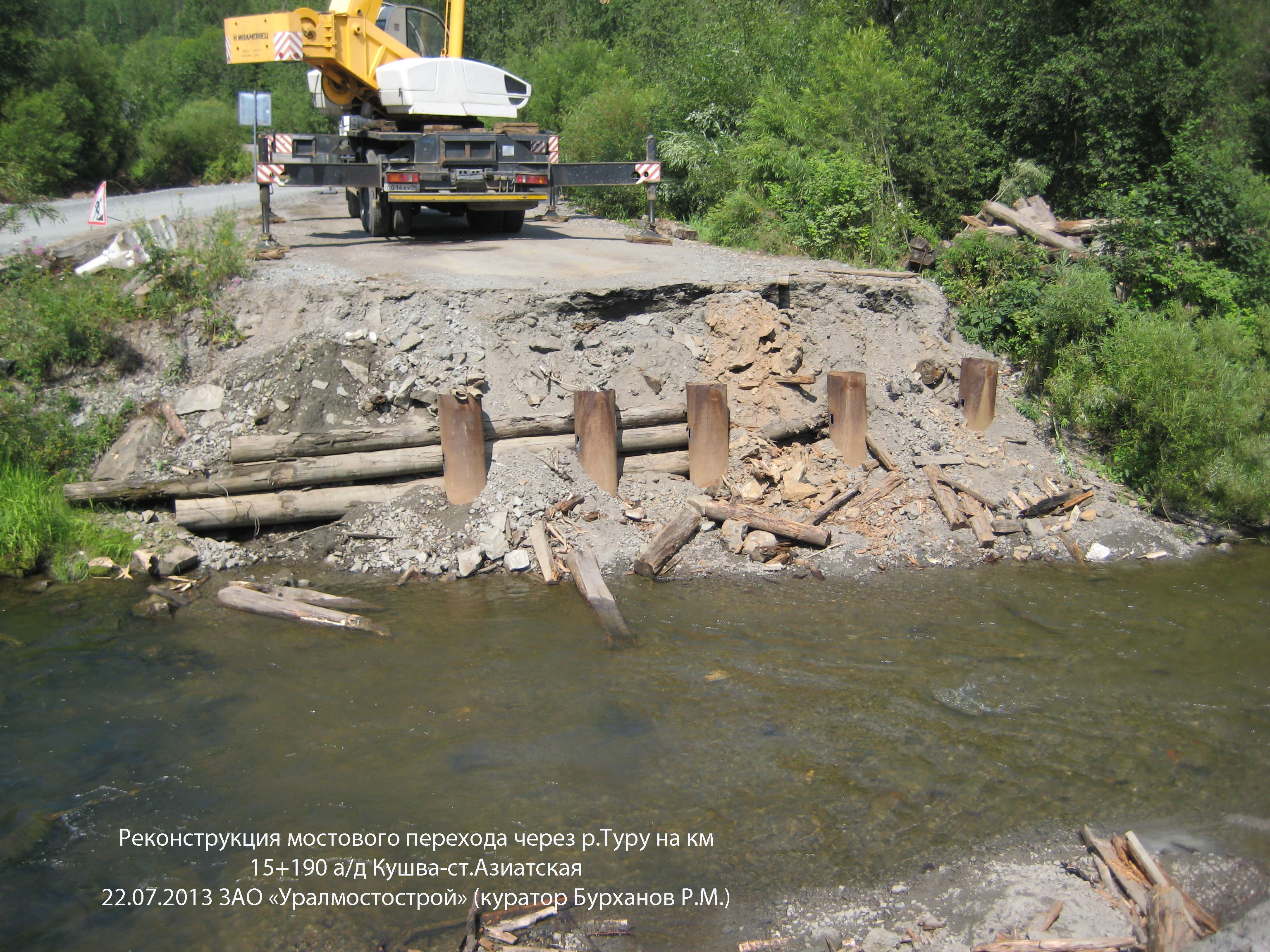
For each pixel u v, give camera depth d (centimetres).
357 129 1491
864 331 1205
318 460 966
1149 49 1742
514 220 1659
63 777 586
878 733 649
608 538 969
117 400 1030
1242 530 1123
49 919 475
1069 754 629
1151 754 632
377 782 586
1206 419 1138
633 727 652
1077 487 1123
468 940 464
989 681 726
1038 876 514
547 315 1095
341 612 828
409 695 691
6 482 931
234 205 2062
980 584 930
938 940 468
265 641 775
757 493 1038
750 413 1097
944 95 1916
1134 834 534
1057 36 1862
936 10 2172
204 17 7631
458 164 1442
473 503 971
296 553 945
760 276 1225
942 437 1143
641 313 1145
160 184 3303
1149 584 942
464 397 970
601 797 575
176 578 891
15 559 885
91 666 727
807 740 638
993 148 1902
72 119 2988
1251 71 1895
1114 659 770
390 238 1564
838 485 1059
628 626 813
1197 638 813
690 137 2028
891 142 1794
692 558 956
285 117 3809
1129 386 1191
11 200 1310
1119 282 1507
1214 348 1295
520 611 844
